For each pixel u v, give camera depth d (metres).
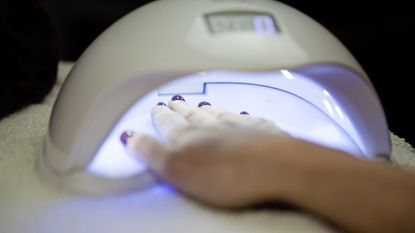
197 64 0.30
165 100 0.45
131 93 0.32
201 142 0.31
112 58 0.33
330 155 0.28
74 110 0.33
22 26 0.52
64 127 0.33
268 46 0.31
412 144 0.55
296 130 0.40
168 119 0.37
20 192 0.32
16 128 0.46
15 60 0.50
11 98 0.50
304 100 0.45
